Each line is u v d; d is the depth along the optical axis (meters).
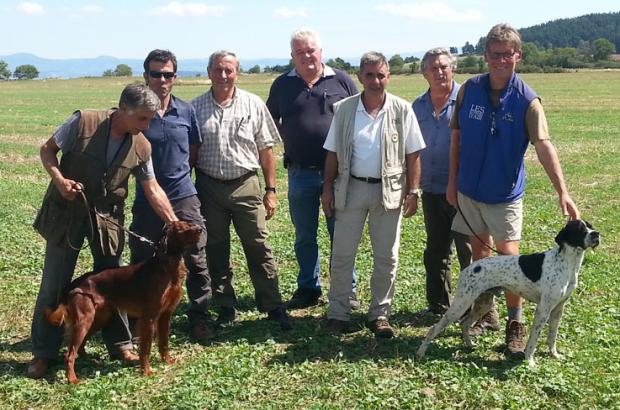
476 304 4.15
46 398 3.57
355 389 3.59
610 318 4.64
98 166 3.77
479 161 4.09
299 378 3.78
